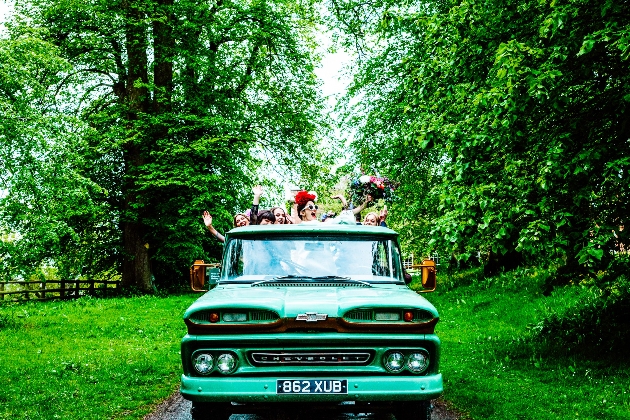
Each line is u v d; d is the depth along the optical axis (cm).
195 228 2603
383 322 517
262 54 2839
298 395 502
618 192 839
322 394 502
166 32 2625
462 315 1583
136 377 924
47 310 1925
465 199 845
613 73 837
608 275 937
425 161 2136
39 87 1393
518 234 851
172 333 1476
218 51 2777
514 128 832
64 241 2705
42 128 1361
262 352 514
